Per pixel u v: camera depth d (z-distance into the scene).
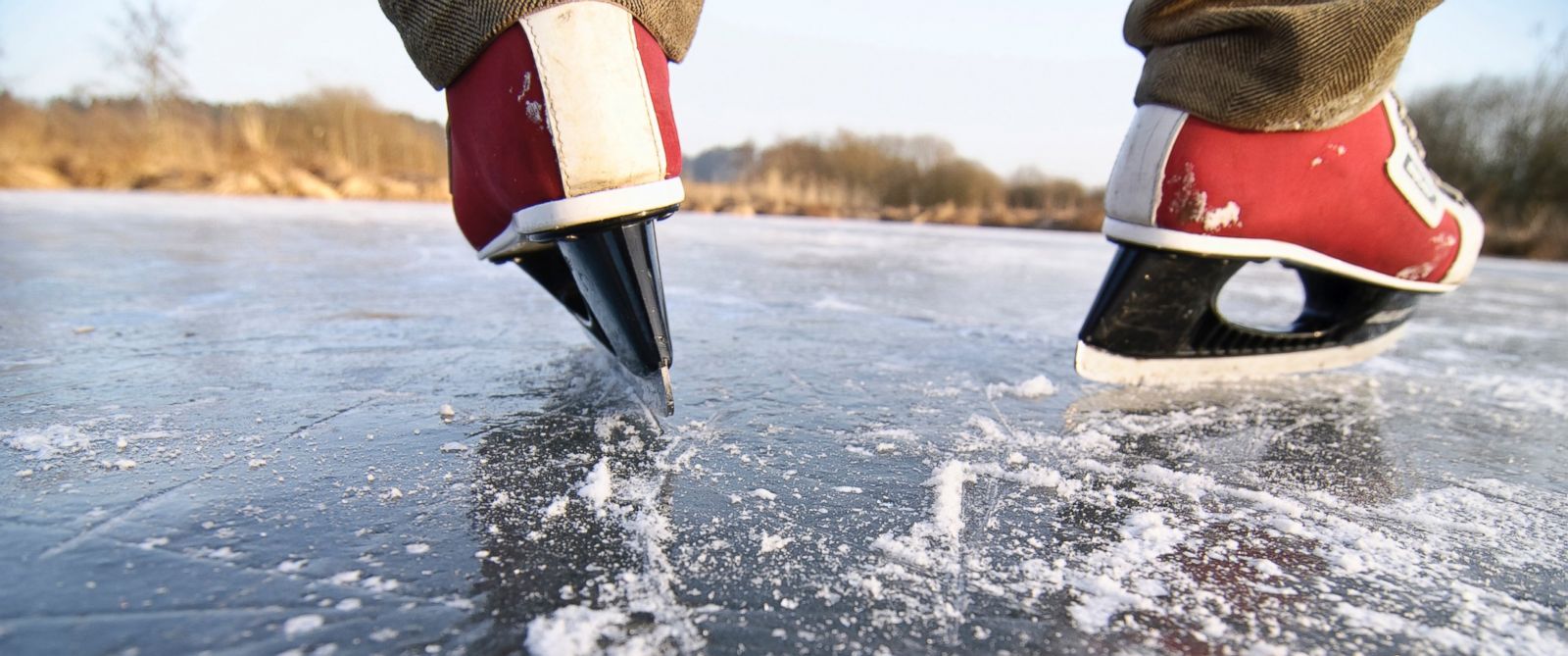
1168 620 0.71
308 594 0.69
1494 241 11.54
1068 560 0.82
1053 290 3.47
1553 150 14.68
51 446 1.04
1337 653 0.67
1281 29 1.25
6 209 6.99
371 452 1.07
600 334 1.48
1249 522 0.94
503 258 1.45
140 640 0.61
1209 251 1.41
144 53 19.00
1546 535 0.94
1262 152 1.37
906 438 1.22
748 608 0.70
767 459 1.10
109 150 17.88
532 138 1.06
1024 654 0.65
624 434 1.19
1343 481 1.11
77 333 1.81
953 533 0.88
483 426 1.21
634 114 1.07
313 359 1.63
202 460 1.02
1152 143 1.40
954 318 2.51
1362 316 1.75
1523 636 0.70
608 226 1.09
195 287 2.62
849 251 5.49
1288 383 1.74
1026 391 1.54
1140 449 1.22
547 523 0.86
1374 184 1.46
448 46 1.11
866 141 21.19
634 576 0.75
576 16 1.05
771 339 2.02
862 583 0.75
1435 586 0.79
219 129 20.06
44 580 0.69
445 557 0.77
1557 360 2.25
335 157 20.39
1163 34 1.43
